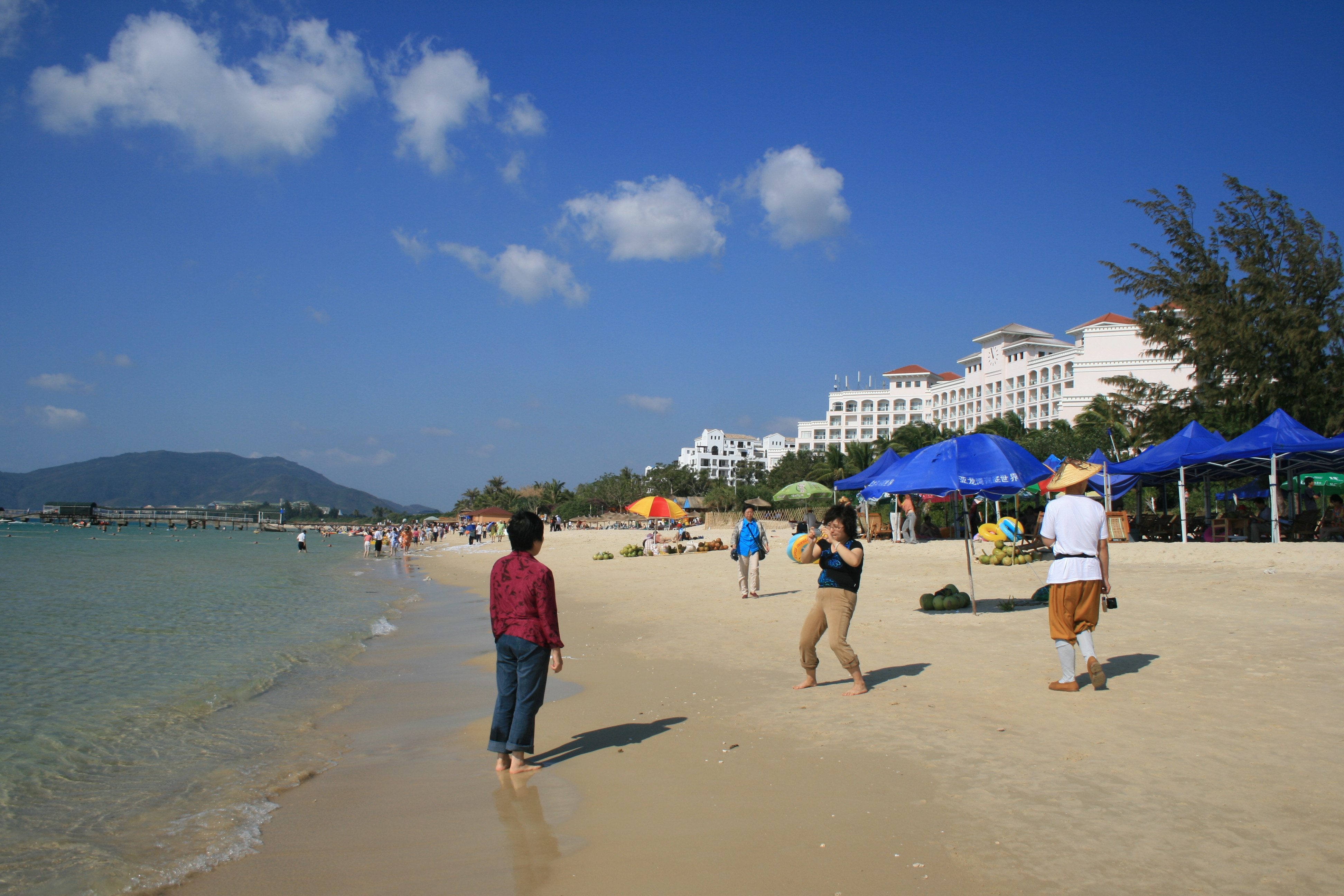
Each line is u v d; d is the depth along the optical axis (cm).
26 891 371
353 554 5038
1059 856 347
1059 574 630
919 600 1234
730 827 407
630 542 5097
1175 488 2939
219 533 11969
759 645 973
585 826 427
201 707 768
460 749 608
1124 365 8300
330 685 871
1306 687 592
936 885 327
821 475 6969
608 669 893
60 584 2344
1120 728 523
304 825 451
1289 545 1661
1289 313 2964
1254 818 373
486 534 6856
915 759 494
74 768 578
